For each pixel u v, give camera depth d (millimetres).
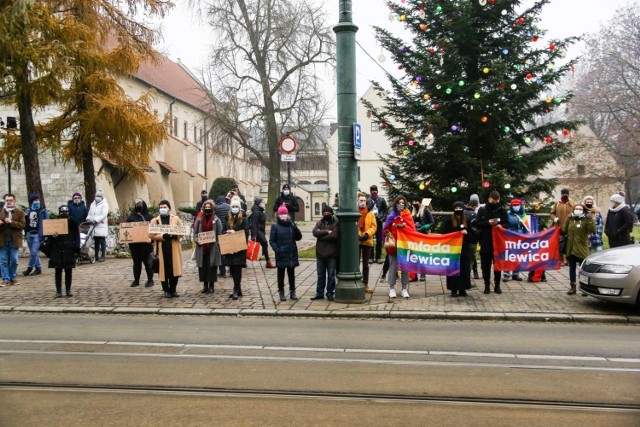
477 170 19906
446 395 6199
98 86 21688
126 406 5832
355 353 8039
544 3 19812
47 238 12461
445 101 19953
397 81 20594
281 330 9672
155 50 23328
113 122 21406
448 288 12469
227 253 12344
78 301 12195
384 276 14758
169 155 51156
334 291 12664
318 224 12195
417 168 20453
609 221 13664
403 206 12367
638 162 49438
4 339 8930
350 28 11609
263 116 37125
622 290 10570
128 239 13820
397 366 7371
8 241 14094
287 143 16266
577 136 45188
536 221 18031
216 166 63250
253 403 5926
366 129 58812
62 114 22891
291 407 5801
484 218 12641
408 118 20906
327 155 41219
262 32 36781
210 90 38062
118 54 22203
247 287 13883
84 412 5656
